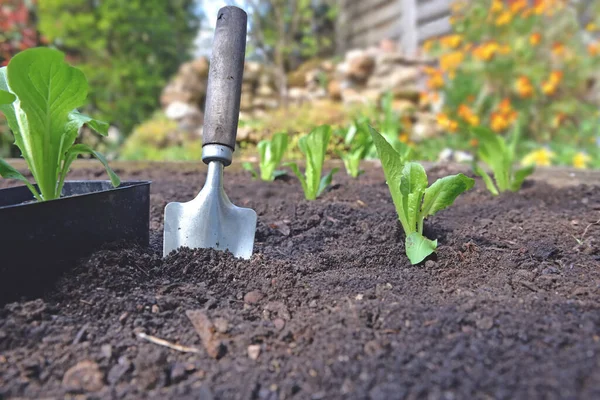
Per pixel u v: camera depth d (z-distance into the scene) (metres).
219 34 0.39
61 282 0.32
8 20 1.45
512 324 0.27
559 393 0.21
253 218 0.41
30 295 0.31
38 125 0.34
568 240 0.45
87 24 2.27
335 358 0.25
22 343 0.26
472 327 0.27
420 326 0.28
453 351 0.25
